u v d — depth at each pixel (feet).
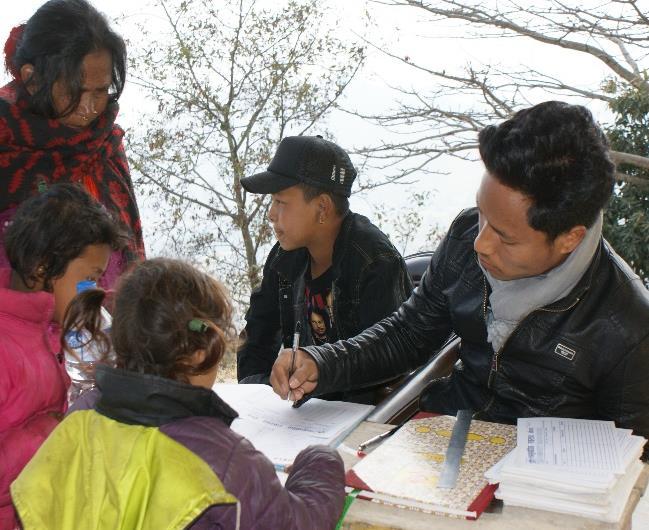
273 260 7.25
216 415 3.35
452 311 5.32
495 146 4.02
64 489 3.19
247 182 6.53
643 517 7.97
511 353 4.89
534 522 3.57
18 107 5.93
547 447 3.99
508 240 4.23
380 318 6.48
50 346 4.71
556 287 4.51
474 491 3.76
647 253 19.13
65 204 4.68
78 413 3.37
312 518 3.33
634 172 20.34
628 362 4.55
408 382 5.52
